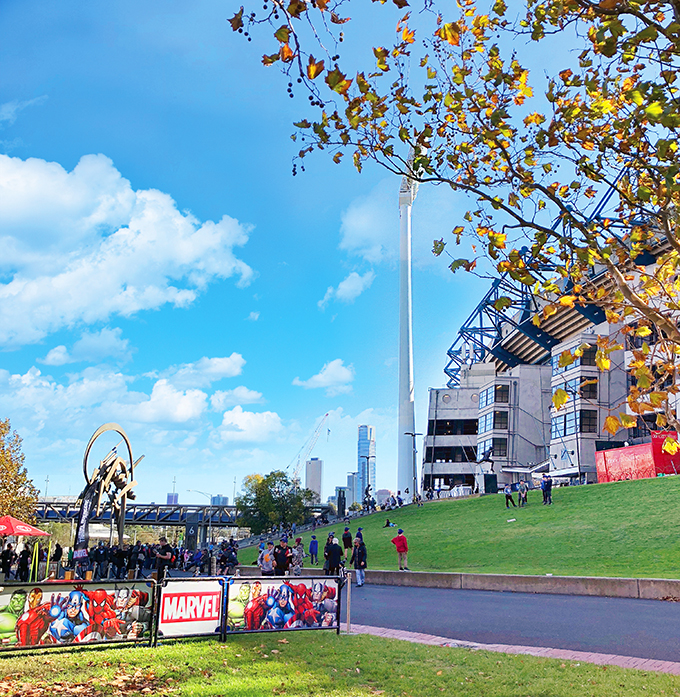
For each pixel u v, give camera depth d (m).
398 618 13.92
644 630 11.38
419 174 7.40
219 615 10.37
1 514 40.00
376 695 7.20
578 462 63.12
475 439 96.50
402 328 134.38
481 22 7.22
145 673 8.06
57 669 8.21
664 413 6.39
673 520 27.39
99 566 27.62
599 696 6.89
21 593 8.99
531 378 85.88
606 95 6.85
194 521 90.19
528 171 7.30
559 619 12.91
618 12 5.98
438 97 7.32
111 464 27.27
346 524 60.59
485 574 19.41
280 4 5.46
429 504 60.34
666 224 6.64
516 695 7.09
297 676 8.09
